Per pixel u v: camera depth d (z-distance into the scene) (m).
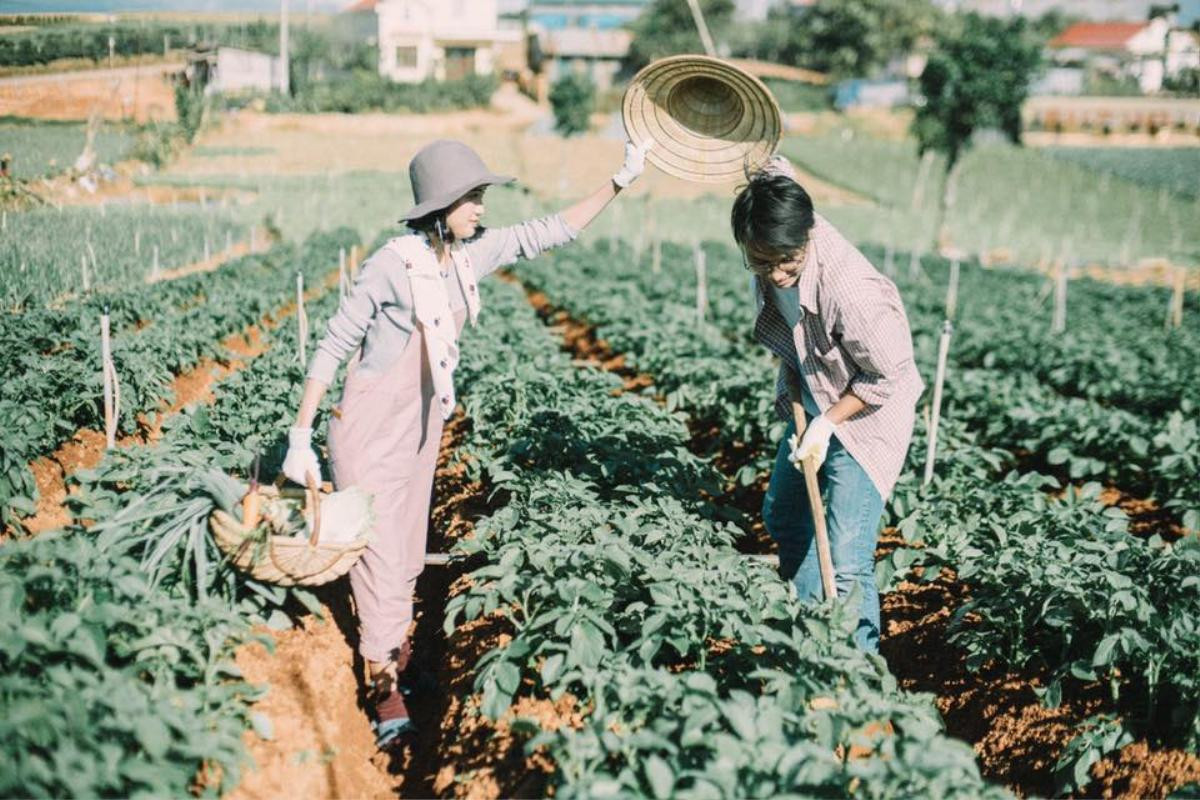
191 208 19.95
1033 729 4.23
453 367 3.92
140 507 4.29
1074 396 12.23
